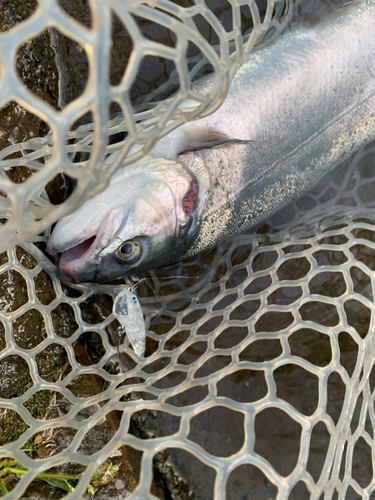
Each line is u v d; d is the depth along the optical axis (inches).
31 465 5.2
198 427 9.9
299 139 10.0
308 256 8.6
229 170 9.5
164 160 8.8
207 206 9.4
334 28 9.9
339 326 6.8
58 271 8.7
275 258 10.8
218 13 10.4
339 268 7.9
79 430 6.2
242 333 10.4
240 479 9.7
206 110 5.5
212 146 8.8
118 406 6.4
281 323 10.6
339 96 10.1
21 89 3.4
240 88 9.5
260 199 10.1
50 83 9.2
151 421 9.7
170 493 9.6
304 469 5.1
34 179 3.8
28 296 7.9
